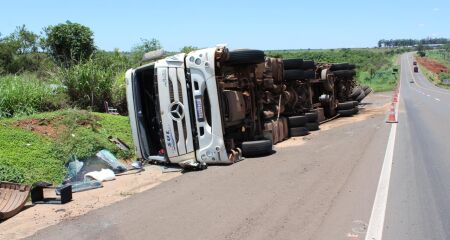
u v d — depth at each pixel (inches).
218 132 418.3
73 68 677.9
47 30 1101.1
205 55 419.2
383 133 587.5
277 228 234.1
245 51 466.0
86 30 1090.1
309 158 424.2
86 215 281.1
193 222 249.9
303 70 633.0
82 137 461.1
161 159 440.1
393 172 355.6
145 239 228.4
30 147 420.8
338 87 877.2
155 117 462.3
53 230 255.8
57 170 402.0
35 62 1182.3
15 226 273.4
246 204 279.0
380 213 253.6
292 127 591.8
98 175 390.9
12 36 1486.2
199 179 361.4
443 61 6727.4
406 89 2353.6
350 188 308.7
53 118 509.4
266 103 528.4
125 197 327.6
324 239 217.0
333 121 794.8
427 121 730.8
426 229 229.6
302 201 280.7
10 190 321.4
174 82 420.2
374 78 3233.3
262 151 448.5
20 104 568.1
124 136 520.7
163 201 299.3
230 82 461.7
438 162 393.7
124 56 929.5
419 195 290.2
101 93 671.8
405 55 7805.1
